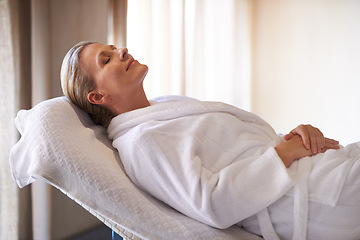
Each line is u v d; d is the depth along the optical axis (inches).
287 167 31.8
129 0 89.7
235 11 126.0
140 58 92.9
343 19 116.4
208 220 28.7
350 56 116.5
